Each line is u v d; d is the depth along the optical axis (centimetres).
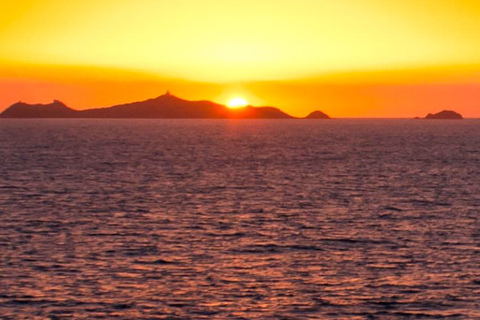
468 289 7112
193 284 7225
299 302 6731
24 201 12381
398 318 6372
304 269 7806
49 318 6278
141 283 7238
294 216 11075
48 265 7838
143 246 8819
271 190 14312
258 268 7831
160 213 11300
